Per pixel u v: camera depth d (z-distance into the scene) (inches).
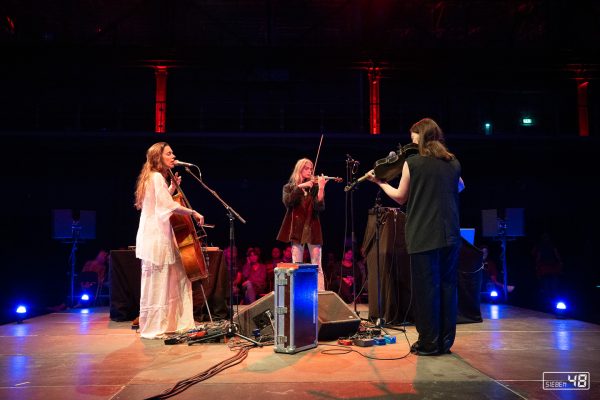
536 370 107.4
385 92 506.9
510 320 187.5
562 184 473.1
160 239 156.3
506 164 437.4
